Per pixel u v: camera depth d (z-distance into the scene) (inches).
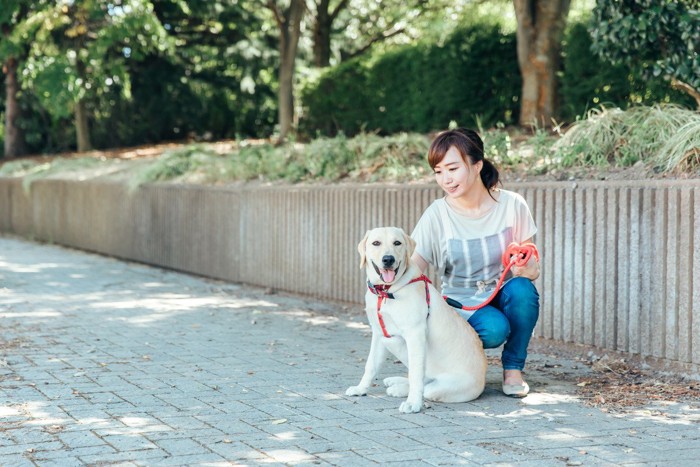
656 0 331.9
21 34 842.8
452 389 196.7
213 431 173.0
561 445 163.2
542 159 323.3
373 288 193.8
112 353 263.0
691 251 225.1
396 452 158.1
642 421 182.4
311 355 264.4
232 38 1076.5
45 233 777.6
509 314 206.1
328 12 983.6
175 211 541.6
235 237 474.3
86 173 724.7
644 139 283.6
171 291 435.8
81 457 154.2
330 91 775.7
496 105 602.9
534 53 511.2
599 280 255.1
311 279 407.2
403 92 687.1
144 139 1159.6
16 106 1097.4
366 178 401.1
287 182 454.9
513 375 207.0
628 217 245.1
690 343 226.4
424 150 404.5
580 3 657.0
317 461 152.3
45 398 201.8
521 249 201.5
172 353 264.5
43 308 361.7
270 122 1190.3
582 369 242.8
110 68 933.2
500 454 157.0
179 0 948.6
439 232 211.0
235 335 301.1
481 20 608.7
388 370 242.5
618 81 463.5
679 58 335.6
